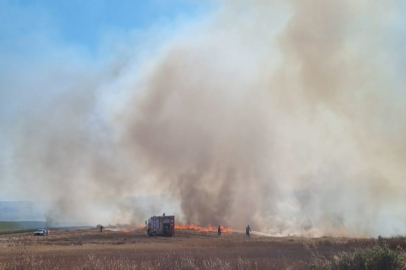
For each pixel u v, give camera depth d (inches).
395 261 424.2
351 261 438.9
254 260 654.5
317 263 481.1
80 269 555.5
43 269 577.0
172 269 561.6
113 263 584.7
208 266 565.9
